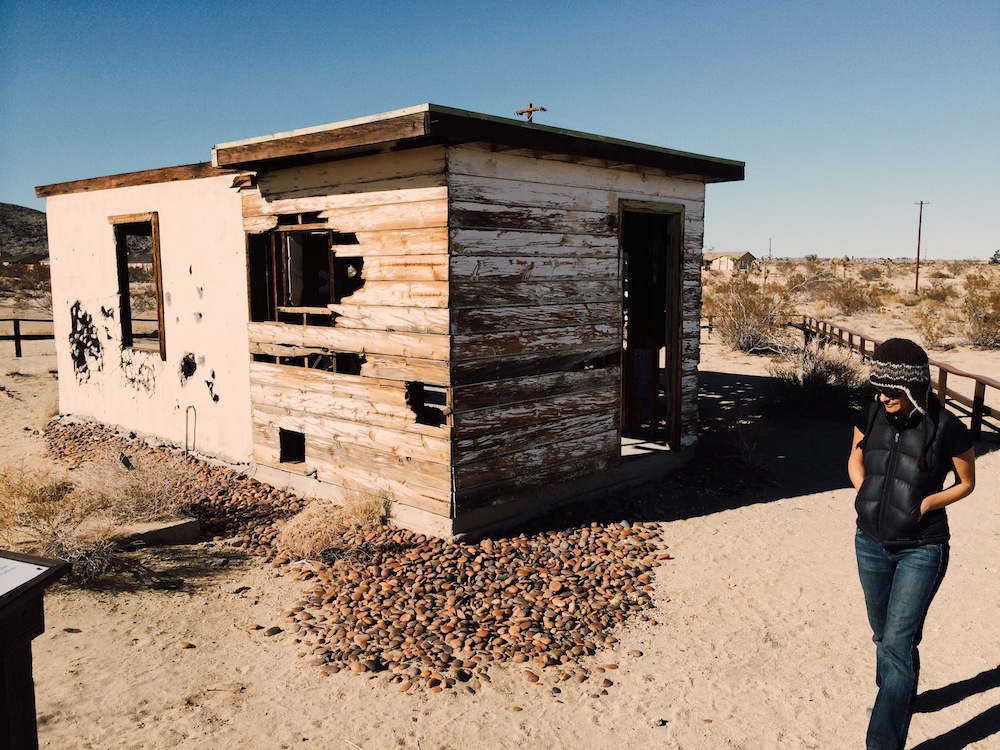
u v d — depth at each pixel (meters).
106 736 3.51
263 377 7.38
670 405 7.95
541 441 6.45
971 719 3.81
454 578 5.31
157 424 8.98
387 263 6.02
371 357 6.27
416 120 5.02
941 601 5.23
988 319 20.44
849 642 4.65
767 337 19.27
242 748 3.47
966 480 3.21
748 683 4.18
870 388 11.60
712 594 5.32
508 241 5.98
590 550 5.98
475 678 4.12
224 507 6.82
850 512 7.11
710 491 7.56
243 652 4.34
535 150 5.77
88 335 9.97
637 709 3.90
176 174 8.10
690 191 7.81
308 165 6.59
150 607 4.88
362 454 6.48
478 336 5.83
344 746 3.52
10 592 2.21
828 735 3.69
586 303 6.73
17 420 10.81
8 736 2.27
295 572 5.45
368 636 4.50
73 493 6.34
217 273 7.83
